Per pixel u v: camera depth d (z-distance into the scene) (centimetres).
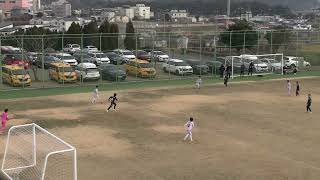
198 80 7362
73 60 8431
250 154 3847
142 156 3762
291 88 7462
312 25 19400
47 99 6306
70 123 4894
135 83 7825
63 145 3216
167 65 8844
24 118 5097
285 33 10125
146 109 5681
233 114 5453
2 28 16750
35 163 3206
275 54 9188
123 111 5550
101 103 6047
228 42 9788
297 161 3672
